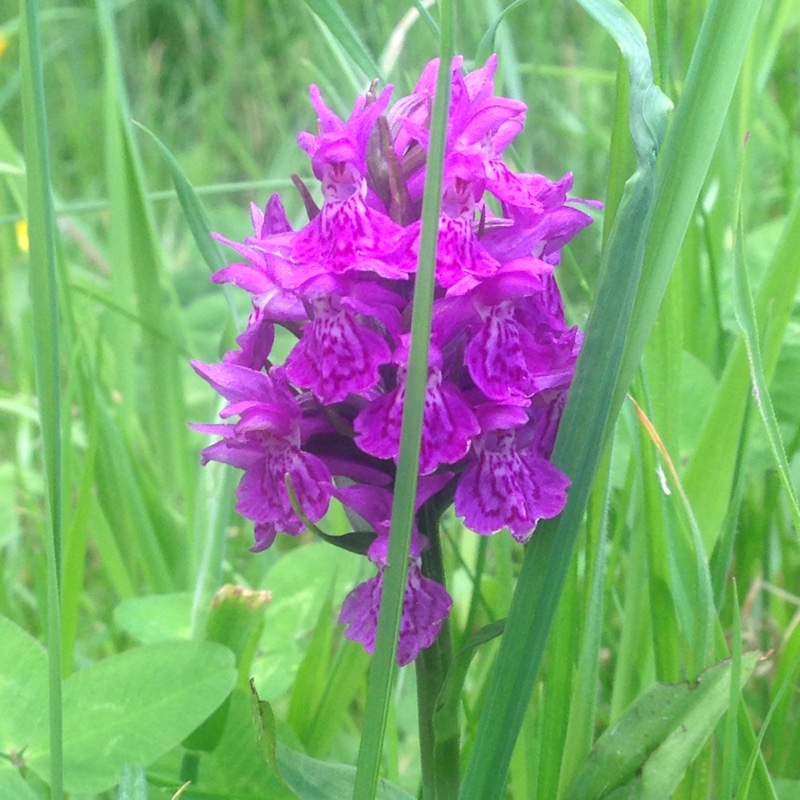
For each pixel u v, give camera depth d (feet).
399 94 0.73
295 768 0.40
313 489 0.38
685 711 0.39
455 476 0.39
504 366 0.37
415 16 0.68
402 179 0.37
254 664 0.60
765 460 0.56
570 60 1.09
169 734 0.45
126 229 0.72
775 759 0.49
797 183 0.72
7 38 1.22
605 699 0.54
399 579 0.32
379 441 0.36
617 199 0.40
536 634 0.37
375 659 0.33
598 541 0.42
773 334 0.48
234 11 1.24
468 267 0.36
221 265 0.52
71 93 1.30
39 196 0.34
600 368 0.35
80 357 0.63
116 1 1.27
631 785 0.40
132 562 0.67
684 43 0.59
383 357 0.36
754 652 0.39
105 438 0.65
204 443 0.82
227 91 1.28
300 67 1.20
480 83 0.39
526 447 0.39
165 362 0.70
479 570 0.48
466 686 0.58
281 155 1.10
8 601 0.62
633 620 0.46
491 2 0.62
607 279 0.34
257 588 0.67
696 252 0.56
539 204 0.37
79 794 0.50
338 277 0.36
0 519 0.71
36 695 0.47
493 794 0.37
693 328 0.57
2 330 0.99
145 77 1.24
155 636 0.57
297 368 0.37
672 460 0.46
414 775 0.59
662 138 0.34
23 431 0.80
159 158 1.19
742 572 0.55
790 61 0.92
